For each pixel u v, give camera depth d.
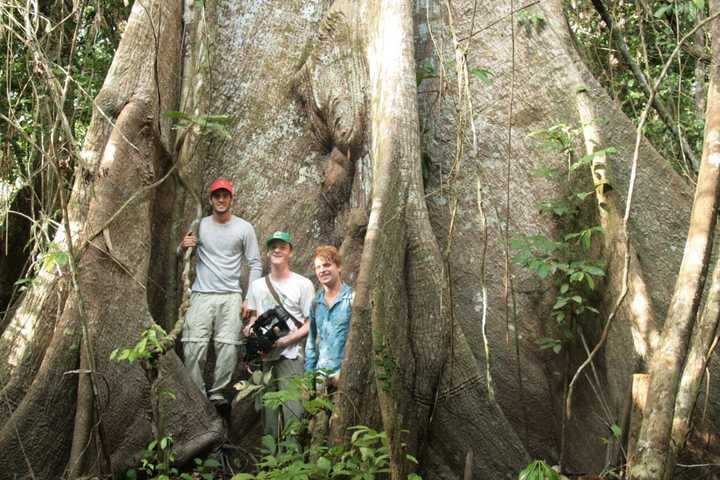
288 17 8.03
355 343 5.81
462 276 7.04
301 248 7.46
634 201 6.69
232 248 6.85
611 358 6.27
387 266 6.16
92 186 6.44
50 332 6.29
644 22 10.07
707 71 10.00
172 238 7.15
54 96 5.91
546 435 6.68
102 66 9.51
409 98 6.84
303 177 7.66
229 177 7.57
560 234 6.89
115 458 6.05
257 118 7.75
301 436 5.70
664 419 4.32
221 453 6.44
